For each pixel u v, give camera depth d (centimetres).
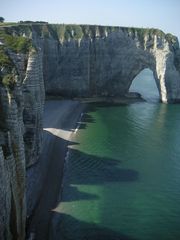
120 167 7500
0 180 3800
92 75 14825
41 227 5175
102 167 7462
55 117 11062
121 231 5212
